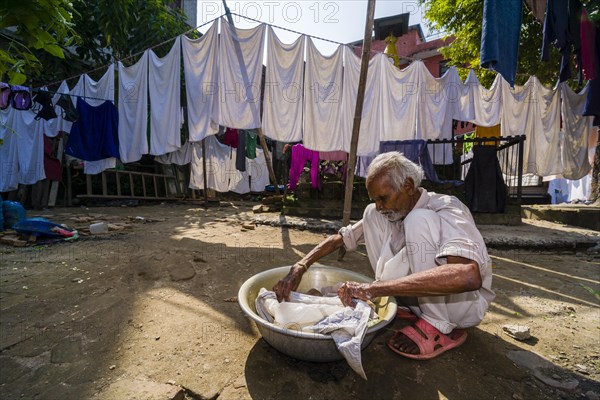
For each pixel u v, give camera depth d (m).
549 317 2.05
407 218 1.48
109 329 1.74
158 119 4.57
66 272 2.61
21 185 6.70
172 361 1.47
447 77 4.83
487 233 4.39
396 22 6.86
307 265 1.83
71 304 2.04
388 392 1.32
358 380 1.38
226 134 7.20
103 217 5.53
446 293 1.24
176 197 9.81
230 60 4.09
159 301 2.11
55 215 5.73
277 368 1.45
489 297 1.59
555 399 1.30
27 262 2.87
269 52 4.18
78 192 7.98
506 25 2.99
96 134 5.10
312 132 4.44
